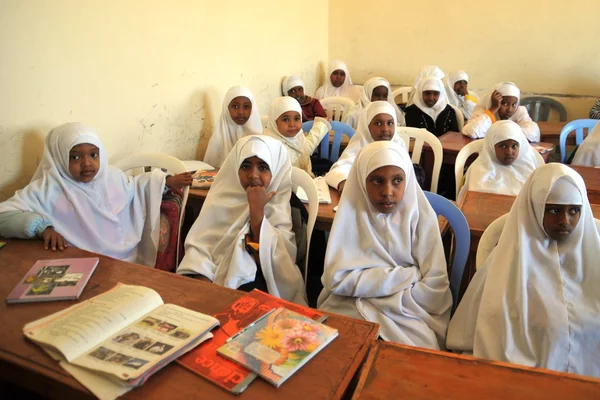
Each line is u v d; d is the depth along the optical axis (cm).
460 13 442
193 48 279
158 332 100
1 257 142
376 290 149
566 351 125
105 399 84
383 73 488
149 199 196
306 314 110
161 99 260
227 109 283
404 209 158
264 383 88
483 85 454
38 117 194
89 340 97
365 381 89
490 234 153
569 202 126
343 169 230
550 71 427
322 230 192
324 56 492
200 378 89
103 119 225
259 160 180
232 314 111
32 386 94
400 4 461
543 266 131
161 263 196
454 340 143
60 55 199
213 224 185
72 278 126
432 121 402
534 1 415
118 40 227
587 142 287
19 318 110
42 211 167
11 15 179
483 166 233
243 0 323
